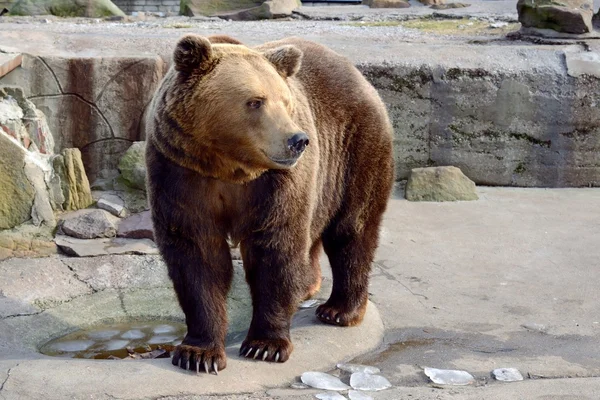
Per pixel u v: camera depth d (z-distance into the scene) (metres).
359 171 5.41
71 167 7.60
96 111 8.27
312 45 5.40
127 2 20.66
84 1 14.72
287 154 4.09
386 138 5.57
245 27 12.20
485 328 5.69
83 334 5.83
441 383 4.73
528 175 9.18
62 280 6.54
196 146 4.28
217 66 4.25
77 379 4.39
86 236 7.15
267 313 4.84
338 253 5.55
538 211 8.33
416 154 9.12
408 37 10.76
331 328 5.46
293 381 4.72
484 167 9.16
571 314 5.95
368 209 5.53
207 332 4.71
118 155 8.37
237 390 4.48
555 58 9.22
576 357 5.18
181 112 4.24
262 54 4.52
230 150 4.23
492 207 8.43
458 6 15.39
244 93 4.12
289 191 4.53
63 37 9.24
